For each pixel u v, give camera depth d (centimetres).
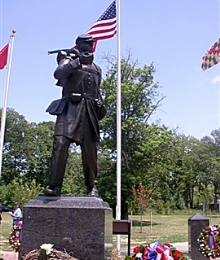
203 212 5428
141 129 3381
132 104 3369
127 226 1012
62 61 585
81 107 602
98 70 636
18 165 5909
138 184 3344
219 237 1117
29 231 529
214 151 6462
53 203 535
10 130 5919
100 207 524
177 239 2039
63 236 521
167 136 3409
